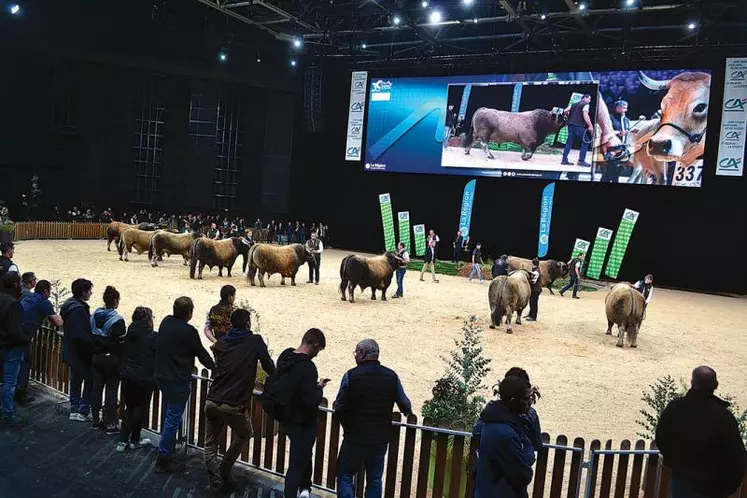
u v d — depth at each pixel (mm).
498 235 32656
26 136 34500
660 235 29094
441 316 16359
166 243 22234
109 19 34375
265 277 21859
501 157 30016
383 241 36594
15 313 6641
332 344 12422
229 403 5324
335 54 36312
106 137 36594
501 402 4184
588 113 27938
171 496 5379
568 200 30984
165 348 5719
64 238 31656
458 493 5281
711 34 25938
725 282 27875
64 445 6320
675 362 13055
